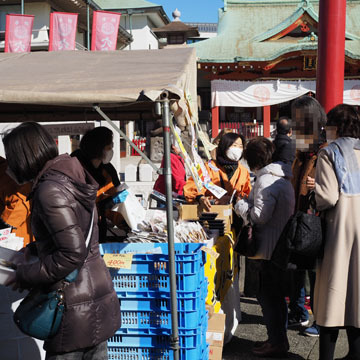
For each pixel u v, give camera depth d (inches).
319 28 266.7
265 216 141.3
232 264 175.9
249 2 1062.4
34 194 85.1
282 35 933.8
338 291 119.6
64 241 81.9
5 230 123.2
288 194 143.5
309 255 123.3
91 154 138.8
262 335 177.3
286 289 147.9
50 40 585.0
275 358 153.6
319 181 121.4
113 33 577.3
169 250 110.7
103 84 112.8
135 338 117.7
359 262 118.5
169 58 142.3
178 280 115.3
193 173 127.3
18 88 112.6
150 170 449.4
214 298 147.5
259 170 148.9
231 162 195.2
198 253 117.3
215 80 893.8
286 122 155.6
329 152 121.3
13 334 118.1
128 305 117.5
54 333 86.7
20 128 88.5
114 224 153.9
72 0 871.7
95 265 91.0
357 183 120.4
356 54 854.5
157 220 137.8
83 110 184.1
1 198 151.7
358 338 125.4
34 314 86.2
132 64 136.6
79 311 86.8
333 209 121.5
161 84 108.7
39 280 83.2
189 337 114.7
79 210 86.1
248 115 1002.7
